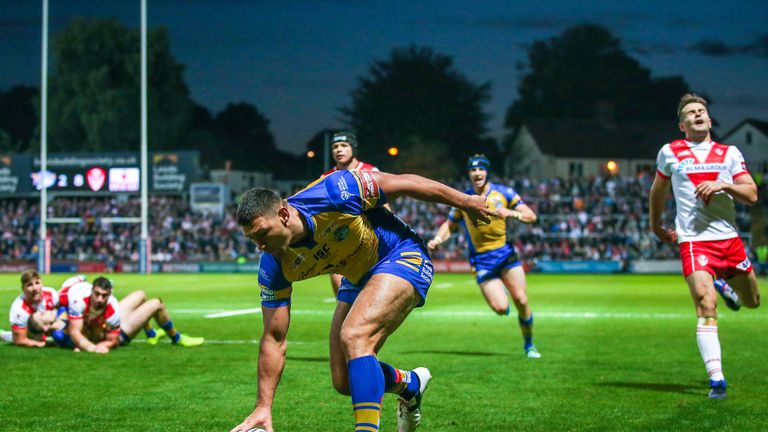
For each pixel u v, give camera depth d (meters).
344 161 10.18
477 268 11.04
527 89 89.19
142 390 7.88
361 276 5.48
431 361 10.04
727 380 8.46
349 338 5.08
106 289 10.66
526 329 10.63
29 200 64.62
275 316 5.45
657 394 7.68
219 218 52.09
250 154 92.81
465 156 84.25
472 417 6.68
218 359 10.06
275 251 4.97
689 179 7.82
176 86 74.62
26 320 11.08
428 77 84.69
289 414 6.82
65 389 7.92
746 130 76.50
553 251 46.59
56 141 72.88
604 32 89.50
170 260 48.09
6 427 6.27
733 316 16.92
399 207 50.59
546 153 76.56
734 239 7.78
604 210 49.28
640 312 18.50
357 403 4.97
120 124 71.62
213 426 6.33
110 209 53.41
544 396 7.60
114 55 72.88
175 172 52.81
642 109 87.31
